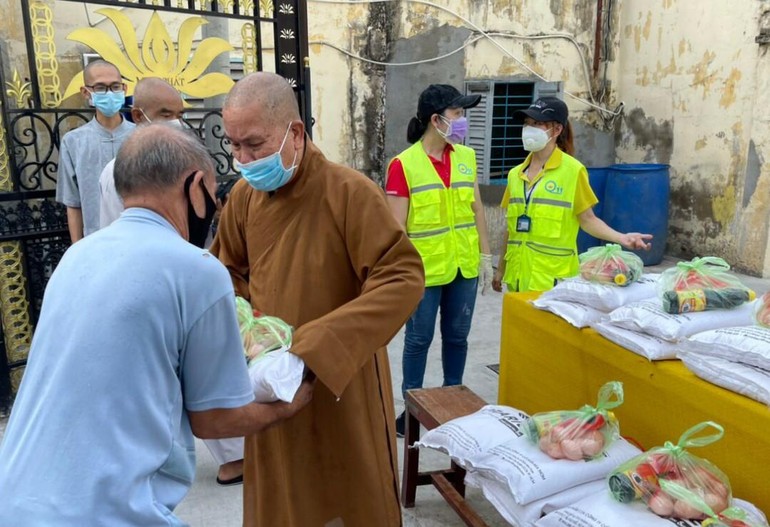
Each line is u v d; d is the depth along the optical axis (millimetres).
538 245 2947
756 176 5500
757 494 1496
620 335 1893
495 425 1990
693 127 6152
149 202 1232
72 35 3195
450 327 3047
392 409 1891
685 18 6105
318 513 1755
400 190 2816
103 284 1121
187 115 4574
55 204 3332
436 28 6477
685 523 1426
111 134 3203
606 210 6188
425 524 2424
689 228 6344
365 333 1509
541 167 2984
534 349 2375
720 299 1837
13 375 3268
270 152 1533
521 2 6504
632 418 1895
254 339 1498
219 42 3637
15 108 3182
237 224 1867
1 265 3166
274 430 1761
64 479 1066
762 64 5320
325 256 1657
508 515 1704
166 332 1129
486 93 6594
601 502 1538
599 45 6840
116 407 1092
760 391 1476
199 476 2781
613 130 7168
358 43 6402
